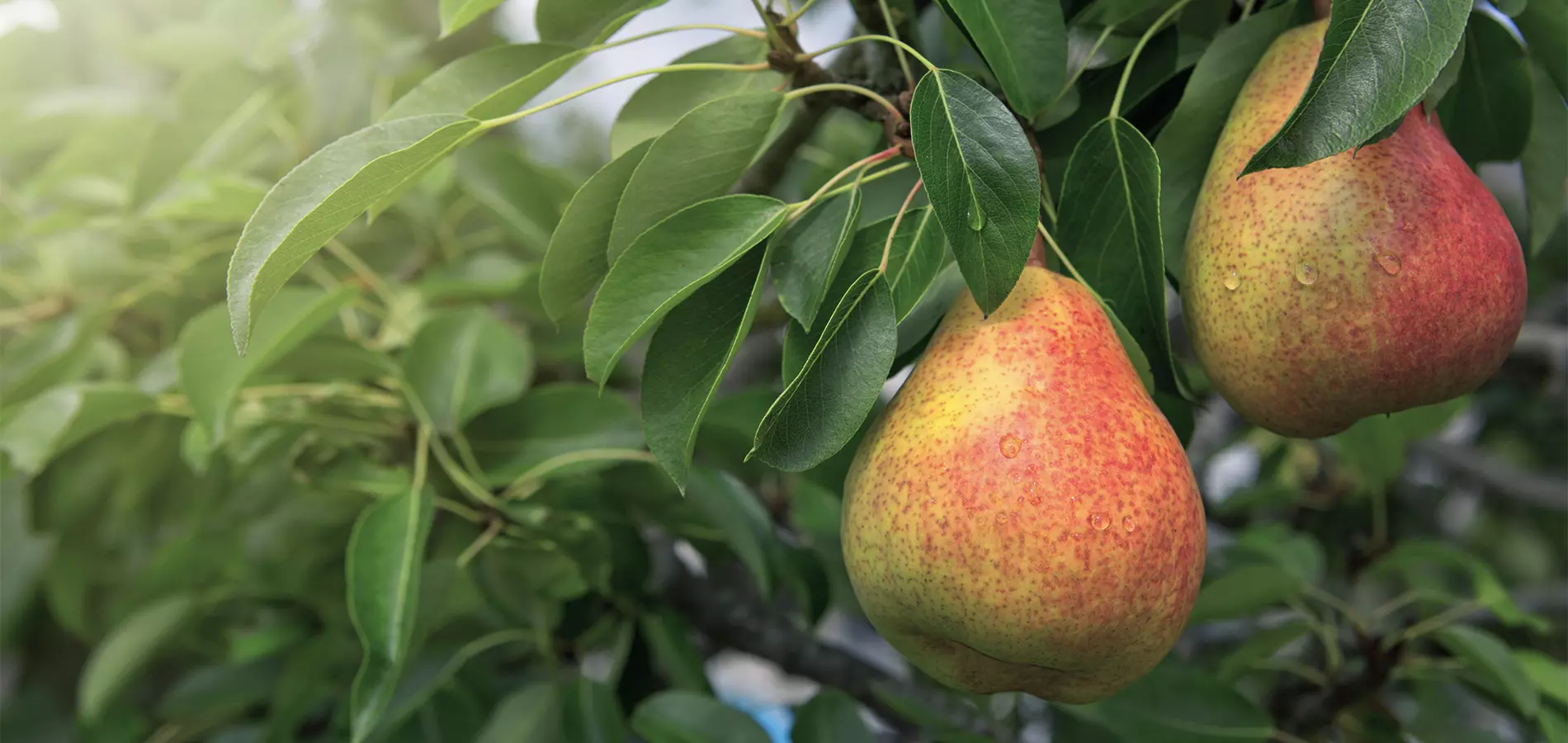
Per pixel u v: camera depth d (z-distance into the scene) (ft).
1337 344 1.32
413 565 1.59
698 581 2.33
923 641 1.34
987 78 1.52
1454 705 2.29
